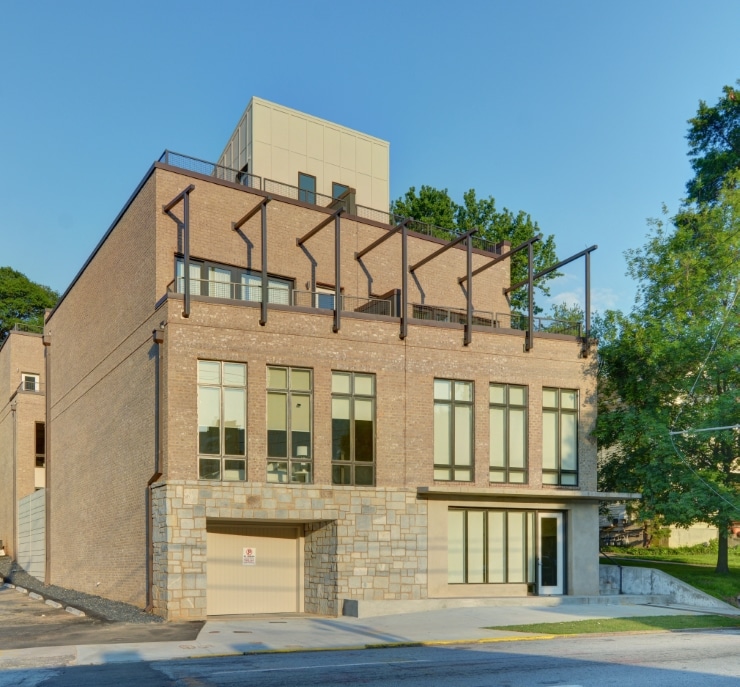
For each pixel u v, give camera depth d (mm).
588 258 27906
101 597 26734
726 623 20125
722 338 27172
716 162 39062
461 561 24688
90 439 29531
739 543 40781
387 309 27125
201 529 20875
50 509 36281
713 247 29094
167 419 20969
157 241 23484
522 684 11422
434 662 13727
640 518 28141
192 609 20484
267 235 26250
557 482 26578
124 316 25938
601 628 18844
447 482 24656
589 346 27703
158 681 11688
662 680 11703
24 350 46906
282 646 15742
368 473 23469
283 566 24000
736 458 28000
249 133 30422
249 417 21969
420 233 30438
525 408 26406
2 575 38844
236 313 22219
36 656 14461
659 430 26797
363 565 22844
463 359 25453
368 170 32875
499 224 48750
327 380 23188
